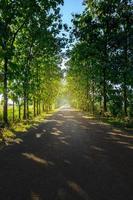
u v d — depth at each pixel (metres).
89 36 39.84
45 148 15.23
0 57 27.42
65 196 7.32
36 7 29.44
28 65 38.75
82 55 40.28
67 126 30.31
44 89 56.97
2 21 26.97
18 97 35.41
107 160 11.88
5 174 9.72
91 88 60.66
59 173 9.74
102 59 39.59
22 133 23.16
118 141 17.75
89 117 49.09
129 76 36.22
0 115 39.25
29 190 7.89
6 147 15.71
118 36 37.75
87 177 9.17
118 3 38.81
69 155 13.09
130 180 8.79
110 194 7.45
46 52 38.47
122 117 36.56
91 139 18.86
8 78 29.70
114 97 41.69
